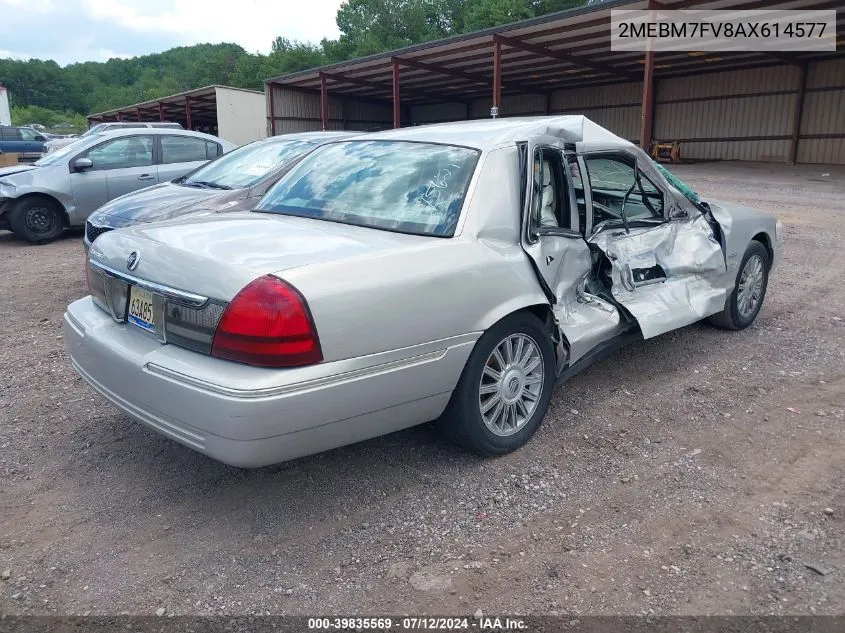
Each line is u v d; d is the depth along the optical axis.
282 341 2.58
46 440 3.70
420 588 2.57
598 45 22.12
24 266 8.34
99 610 2.46
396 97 25.08
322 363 2.66
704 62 25.45
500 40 20.95
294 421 2.62
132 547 2.81
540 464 3.46
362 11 71.94
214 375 2.61
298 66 71.31
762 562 2.69
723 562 2.69
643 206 4.67
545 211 3.84
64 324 3.52
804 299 6.52
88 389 4.39
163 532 2.91
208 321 2.70
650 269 4.41
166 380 2.71
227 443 2.58
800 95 24.69
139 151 10.42
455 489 3.23
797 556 2.72
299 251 2.89
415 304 2.93
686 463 3.46
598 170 4.28
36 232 9.92
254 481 3.30
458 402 3.27
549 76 29.05
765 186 16.59
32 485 3.26
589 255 3.98
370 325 2.78
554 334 3.69
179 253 2.90
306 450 2.77
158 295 2.90
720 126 27.47
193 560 2.73
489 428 3.41
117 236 3.35
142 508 3.08
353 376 2.75
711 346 5.17
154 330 2.96
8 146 30.19
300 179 4.03
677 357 4.94
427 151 3.75
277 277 2.64
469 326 3.15
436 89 33.56
